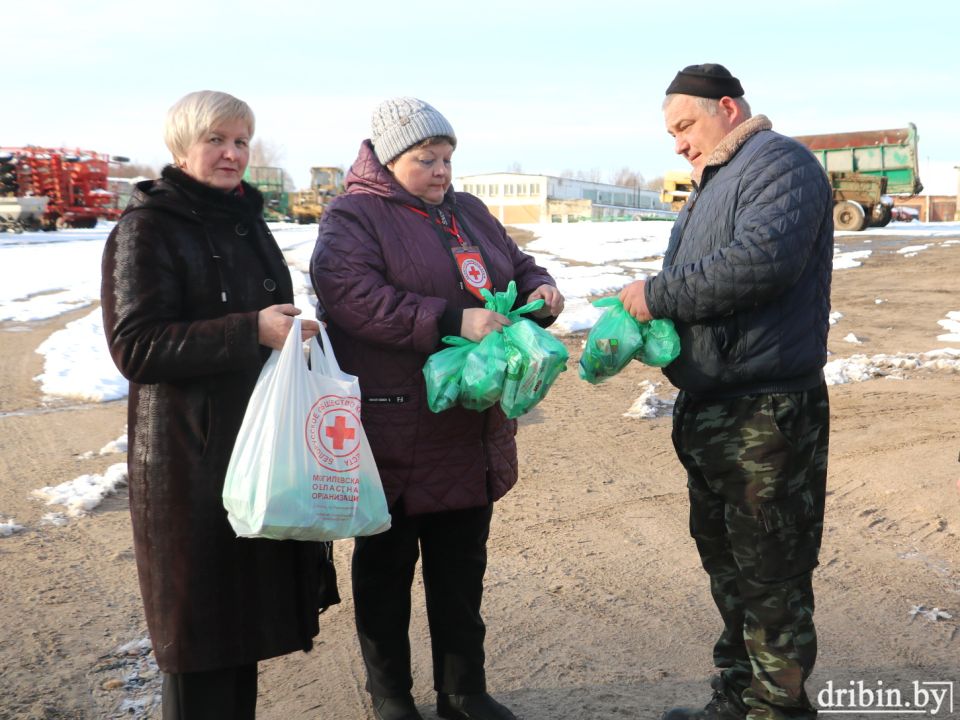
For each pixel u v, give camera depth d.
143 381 2.56
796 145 2.77
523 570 4.65
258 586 2.66
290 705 3.46
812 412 2.83
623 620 4.07
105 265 2.60
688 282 2.72
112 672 3.70
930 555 4.68
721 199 2.81
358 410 2.69
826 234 2.82
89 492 5.82
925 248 21.94
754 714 2.86
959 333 11.24
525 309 3.17
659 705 3.35
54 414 8.06
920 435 6.69
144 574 2.65
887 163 31.55
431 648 3.48
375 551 3.17
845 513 5.32
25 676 3.65
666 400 8.20
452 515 3.23
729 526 2.90
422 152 3.08
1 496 5.90
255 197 2.82
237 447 2.54
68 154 43.38
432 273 3.11
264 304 2.78
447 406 2.94
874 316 12.86
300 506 2.51
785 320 2.75
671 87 3.01
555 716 3.29
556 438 7.12
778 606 2.81
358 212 3.09
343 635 4.03
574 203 87.31
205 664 2.60
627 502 5.67
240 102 2.70
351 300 3.00
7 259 24.33
